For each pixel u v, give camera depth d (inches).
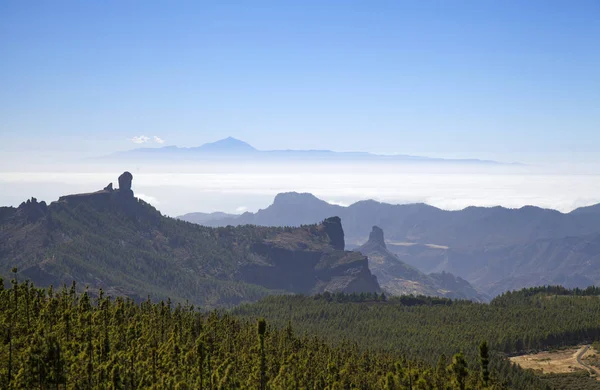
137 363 6348.4
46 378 5364.2
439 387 6766.7
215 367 6579.7
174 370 6382.9
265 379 6717.5
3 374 5467.5
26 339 6058.1
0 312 6697.8
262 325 6550.2
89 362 5851.4
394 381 6466.5
